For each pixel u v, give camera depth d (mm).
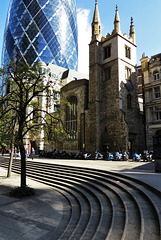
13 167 21750
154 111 27844
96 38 31703
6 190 11258
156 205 5457
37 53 80125
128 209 6035
